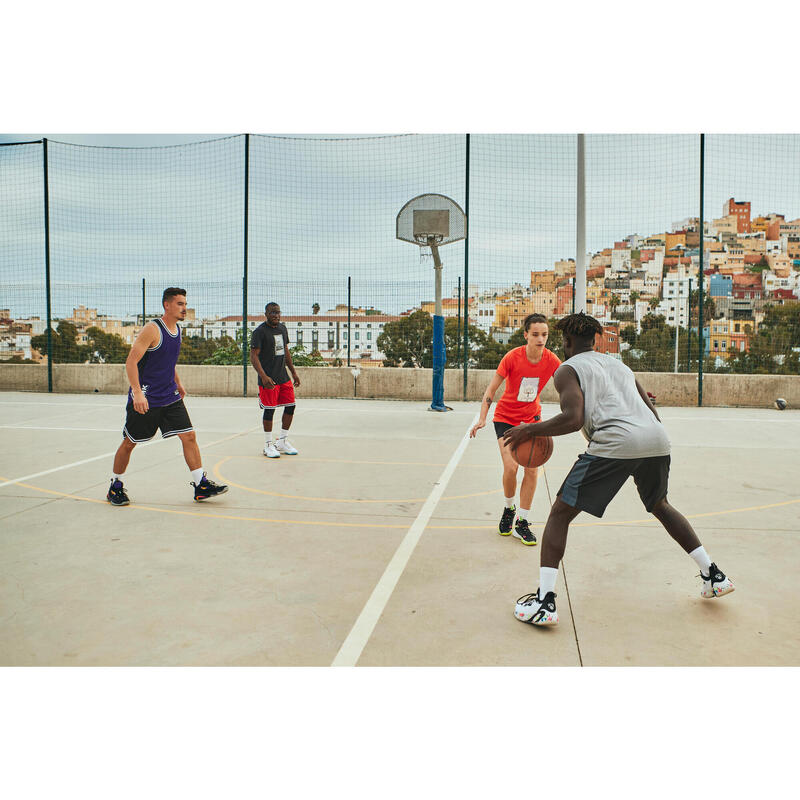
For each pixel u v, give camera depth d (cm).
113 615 294
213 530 427
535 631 281
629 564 364
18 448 745
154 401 474
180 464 652
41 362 1468
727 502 500
